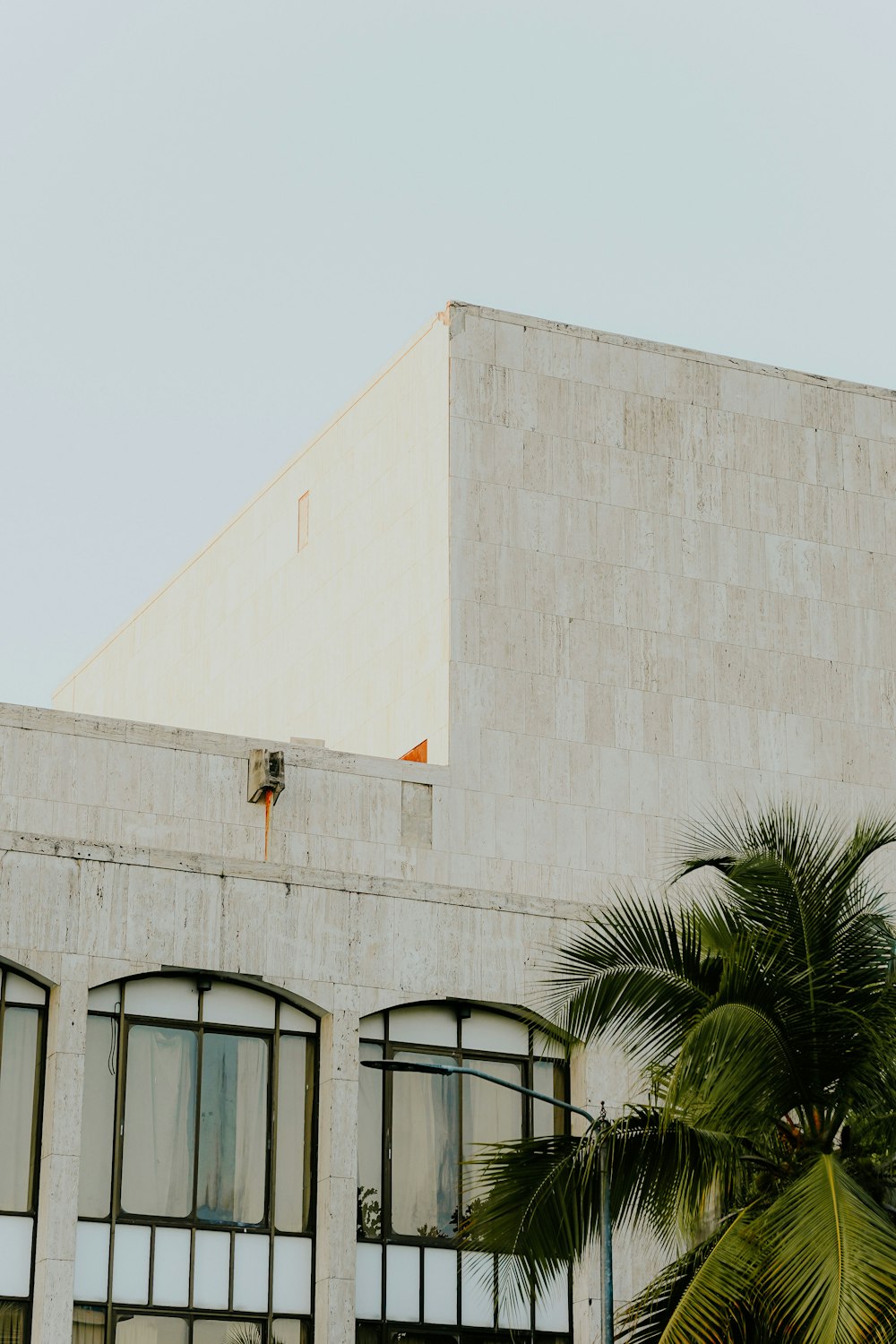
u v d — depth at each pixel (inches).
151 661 2608.3
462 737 1984.5
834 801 2102.6
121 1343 1530.5
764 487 2175.2
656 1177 1194.0
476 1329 1626.5
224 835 1894.7
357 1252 1608.0
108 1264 1541.6
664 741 2054.6
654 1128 1197.1
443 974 1680.6
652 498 2121.1
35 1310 1509.6
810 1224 1091.3
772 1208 1133.7
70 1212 1520.7
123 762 1889.8
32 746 1866.4
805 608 2154.3
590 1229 1215.6
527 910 1723.7
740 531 2149.4
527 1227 1207.6
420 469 2106.3
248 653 2384.4
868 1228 1082.1
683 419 2160.4
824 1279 1060.5
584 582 2069.4
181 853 1628.9
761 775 2080.5
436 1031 1688.0
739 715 2090.3
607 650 2058.3
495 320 2112.5
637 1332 1232.2
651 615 2086.6
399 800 1950.1
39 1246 1523.1
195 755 1911.9
